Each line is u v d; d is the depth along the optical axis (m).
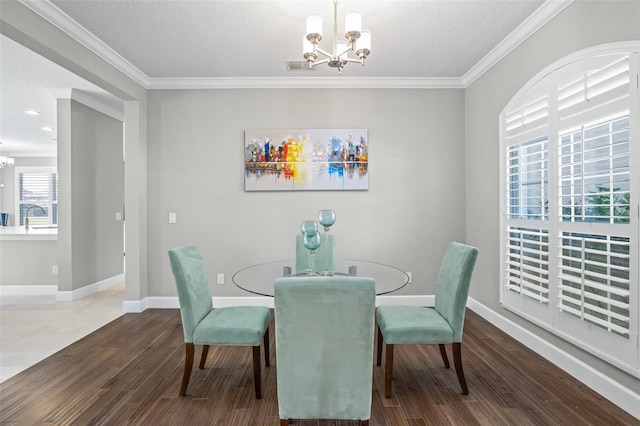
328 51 3.04
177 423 1.78
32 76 3.54
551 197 2.36
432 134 3.77
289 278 1.51
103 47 2.91
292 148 3.71
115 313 3.64
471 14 2.47
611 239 1.92
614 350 1.89
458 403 1.94
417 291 3.78
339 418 1.58
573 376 2.22
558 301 2.31
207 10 2.42
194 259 2.27
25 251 4.58
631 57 1.78
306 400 1.57
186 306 2.03
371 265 2.55
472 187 3.61
